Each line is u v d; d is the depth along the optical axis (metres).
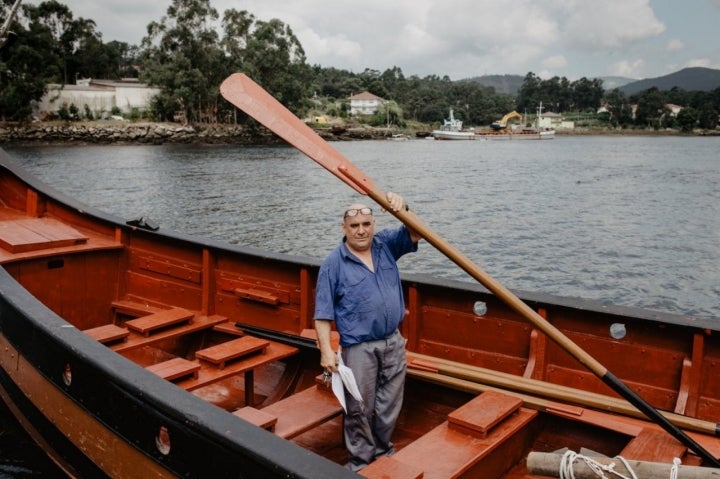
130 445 3.04
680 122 199.12
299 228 20.80
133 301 6.39
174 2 82.81
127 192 29.36
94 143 75.88
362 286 3.28
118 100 88.00
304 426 3.62
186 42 84.31
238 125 84.94
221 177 36.94
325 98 156.62
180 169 41.94
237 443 2.40
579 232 21.52
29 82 74.50
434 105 177.62
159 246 6.15
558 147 95.25
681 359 3.81
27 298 4.11
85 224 6.79
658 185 36.66
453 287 4.43
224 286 5.69
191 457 2.65
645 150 85.88
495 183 37.03
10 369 4.31
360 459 3.42
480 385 3.90
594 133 195.50
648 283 15.48
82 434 3.46
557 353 4.22
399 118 144.12
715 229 22.41
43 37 84.38
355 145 98.19
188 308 5.96
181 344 5.69
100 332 4.85
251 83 3.52
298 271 5.20
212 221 22.02
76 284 6.12
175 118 85.81
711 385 3.70
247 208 24.98
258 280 5.47
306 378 4.88
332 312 3.30
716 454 3.18
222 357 4.34
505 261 17.38
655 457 3.11
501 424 3.45
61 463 3.94
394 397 3.46
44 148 66.56
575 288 15.04
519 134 138.62
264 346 4.67
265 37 88.06
